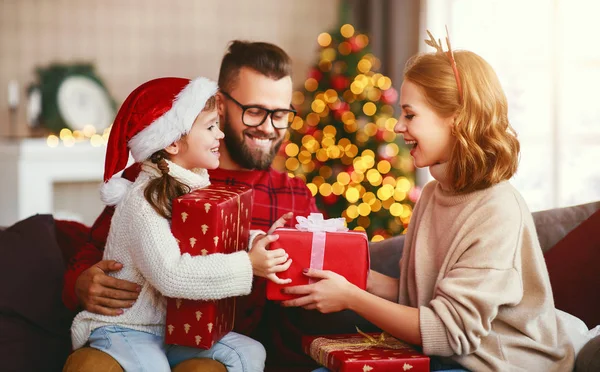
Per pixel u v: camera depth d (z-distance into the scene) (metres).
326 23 5.34
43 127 4.60
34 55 4.65
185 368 1.61
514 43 4.36
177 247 1.54
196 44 5.04
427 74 1.68
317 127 4.25
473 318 1.53
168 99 1.69
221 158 2.20
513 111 4.39
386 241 2.13
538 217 2.07
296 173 4.21
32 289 1.93
